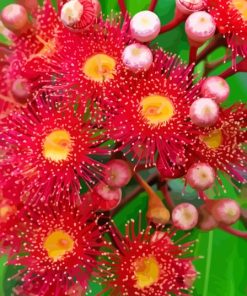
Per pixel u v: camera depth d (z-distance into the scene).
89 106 0.28
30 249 0.29
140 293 0.29
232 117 0.29
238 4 0.29
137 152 0.28
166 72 0.29
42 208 0.29
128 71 0.28
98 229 0.29
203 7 0.29
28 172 0.28
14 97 0.29
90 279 0.29
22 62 0.29
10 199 0.28
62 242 0.29
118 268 0.29
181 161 0.28
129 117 0.28
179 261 0.29
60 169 0.28
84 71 0.29
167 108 0.29
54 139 0.29
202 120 0.27
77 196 0.28
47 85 0.29
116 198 0.28
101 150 0.29
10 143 0.29
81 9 0.28
